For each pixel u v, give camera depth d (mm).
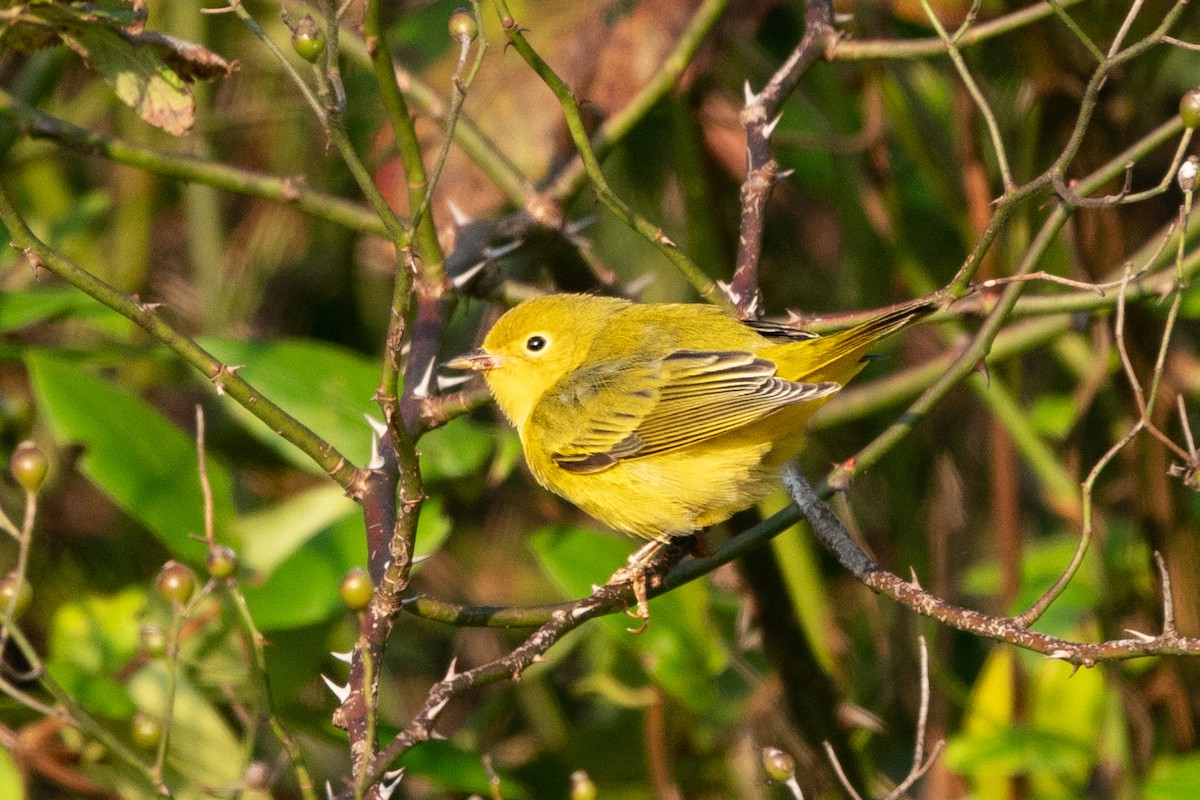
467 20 6016
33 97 11398
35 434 12445
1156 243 9164
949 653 12148
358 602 5477
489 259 8805
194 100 6906
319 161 13875
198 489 9680
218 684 9586
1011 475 11594
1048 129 10969
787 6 14211
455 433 10797
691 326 8930
